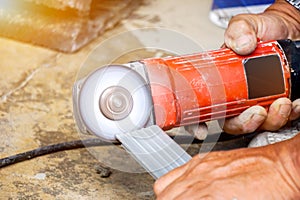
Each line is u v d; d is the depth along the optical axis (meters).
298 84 1.26
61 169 1.30
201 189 1.03
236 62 1.23
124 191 1.26
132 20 1.90
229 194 1.02
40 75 1.61
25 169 1.29
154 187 1.07
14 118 1.44
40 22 1.73
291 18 1.38
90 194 1.25
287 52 1.25
